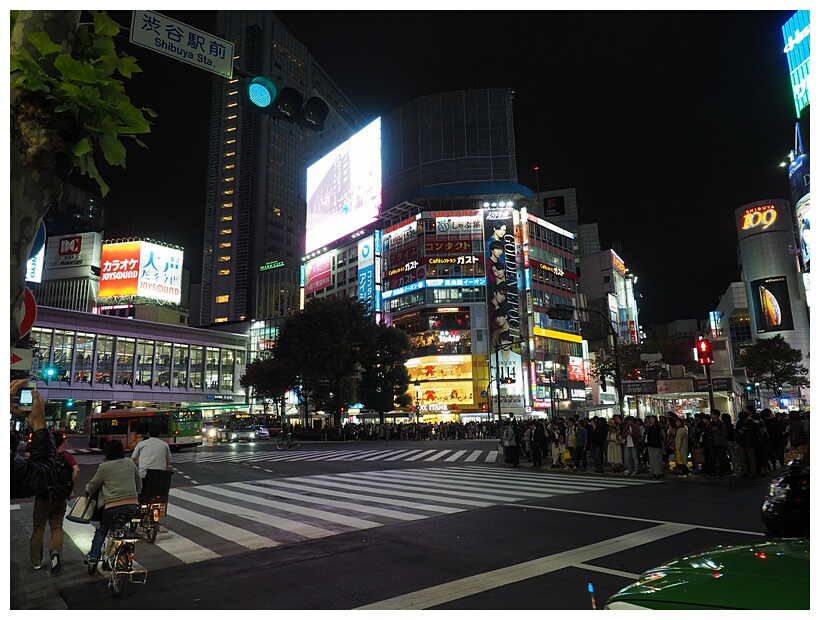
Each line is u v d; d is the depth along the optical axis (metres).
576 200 110.38
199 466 19.38
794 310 83.56
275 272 111.56
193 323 132.75
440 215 64.56
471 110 71.94
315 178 87.50
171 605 4.79
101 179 2.54
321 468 18.30
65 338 60.66
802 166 74.31
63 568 6.21
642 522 8.13
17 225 2.17
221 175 126.69
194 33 4.86
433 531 7.76
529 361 59.41
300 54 137.50
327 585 5.27
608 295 84.94
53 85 2.34
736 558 2.16
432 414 58.78
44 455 2.57
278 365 45.03
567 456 17.48
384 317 67.25
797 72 73.44
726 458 13.25
